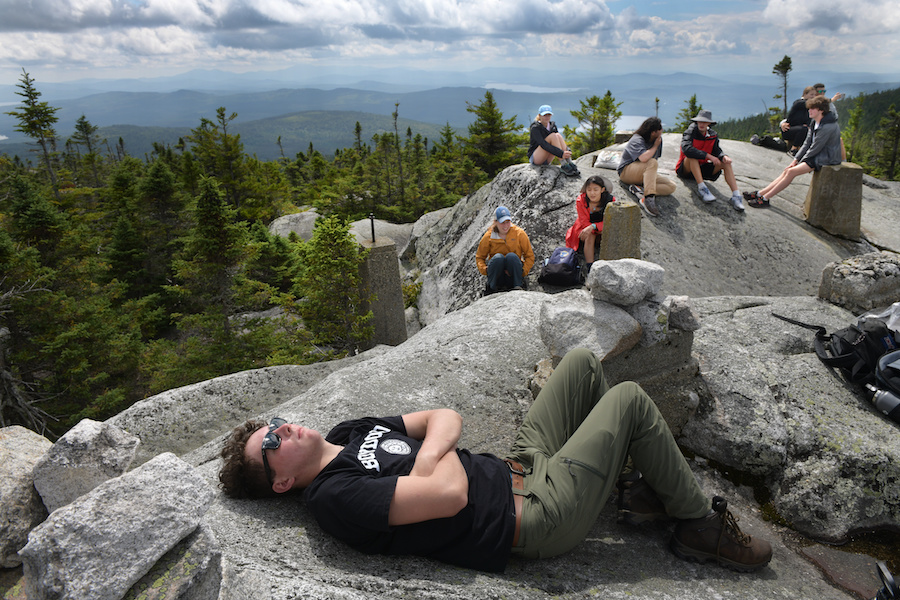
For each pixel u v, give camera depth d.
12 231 17.09
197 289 13.52
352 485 2.01
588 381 2.61
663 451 2.24
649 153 8.56
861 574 2.44
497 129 38.41
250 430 2.40
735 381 3.22
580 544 2.36
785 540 2.66
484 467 2.22
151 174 26.38
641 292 2.94
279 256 22.62
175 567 1.35
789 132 12.77
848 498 2.68
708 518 2.27
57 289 17.20
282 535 2.19
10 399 14.01
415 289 12.05
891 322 3.26
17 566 1.47
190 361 12.98
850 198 8.88
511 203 9.42
